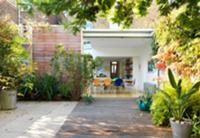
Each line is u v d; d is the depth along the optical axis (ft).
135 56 54.44
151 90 27.63
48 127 18.37
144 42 44.50
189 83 18.86
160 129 18.08
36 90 32.89
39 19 36.45
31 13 12.55
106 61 64.13
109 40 41.86
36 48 35.37
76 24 13.94
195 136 15.81
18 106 28.14
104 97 37.35
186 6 12.53
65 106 28.22
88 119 21.20
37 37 35.37
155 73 38.01
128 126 18.88
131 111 25.13
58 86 33.40
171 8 13.09
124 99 34.86
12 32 26.61
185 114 17.47
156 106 19.47
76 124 19.38
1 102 25.75
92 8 12.21
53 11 12.05
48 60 35.29
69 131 17.33
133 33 36.04
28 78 31.68
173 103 16.87
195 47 17.97
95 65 34.76
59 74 33.76
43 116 22.31
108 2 12.01
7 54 26.45
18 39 27.40
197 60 18.69
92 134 16.63
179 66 20.97
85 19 12.90
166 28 19.63
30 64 30.27
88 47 53.47
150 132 17.25
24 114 23.25
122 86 56.08
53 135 16.31
